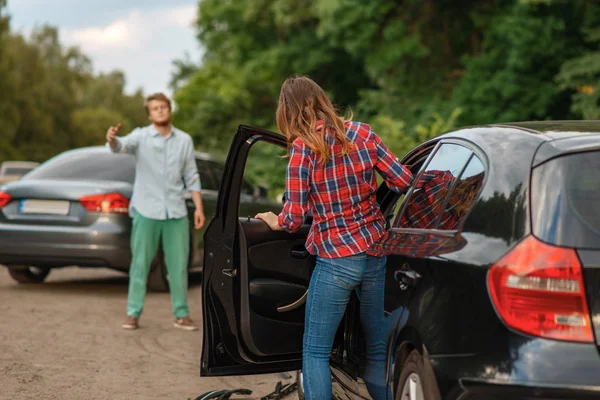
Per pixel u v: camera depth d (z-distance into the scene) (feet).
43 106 275.80
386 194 18.22
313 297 15.81
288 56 102.37
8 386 22.11
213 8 113.50
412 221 15.16
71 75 363.35
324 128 15.28
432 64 88.38
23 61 280.72
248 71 106.93
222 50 124.47
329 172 15.40
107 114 387.75
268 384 23.67
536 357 11.42
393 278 14.78
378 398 15.53
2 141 243.60
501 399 11.63
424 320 13.21
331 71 106.52
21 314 33.58
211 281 17.60
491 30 80.64
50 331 30.25
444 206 14.14
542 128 13.61
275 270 18.10
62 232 38.42
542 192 12.07
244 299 17.44
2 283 44.06
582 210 11.81
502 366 11.64
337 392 18.54
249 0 103.86
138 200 31.45
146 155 31.40
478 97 77.10
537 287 11.55
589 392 11.16
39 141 265.75
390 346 14.61
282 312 17.94
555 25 71.92
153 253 31.76
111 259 38.47
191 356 26.94
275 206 49.47
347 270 15.46
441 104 81.41
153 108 31.35
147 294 41.04
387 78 88.43
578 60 69.92
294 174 15.38
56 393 21.63
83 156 41.88
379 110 88.48
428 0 87.10
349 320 17.12
